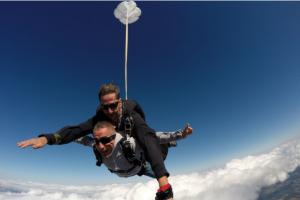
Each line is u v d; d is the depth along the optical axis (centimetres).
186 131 150
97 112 150
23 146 116
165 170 112
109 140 133
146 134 127
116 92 140
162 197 107
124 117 141
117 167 143
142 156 140
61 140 134
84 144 173
